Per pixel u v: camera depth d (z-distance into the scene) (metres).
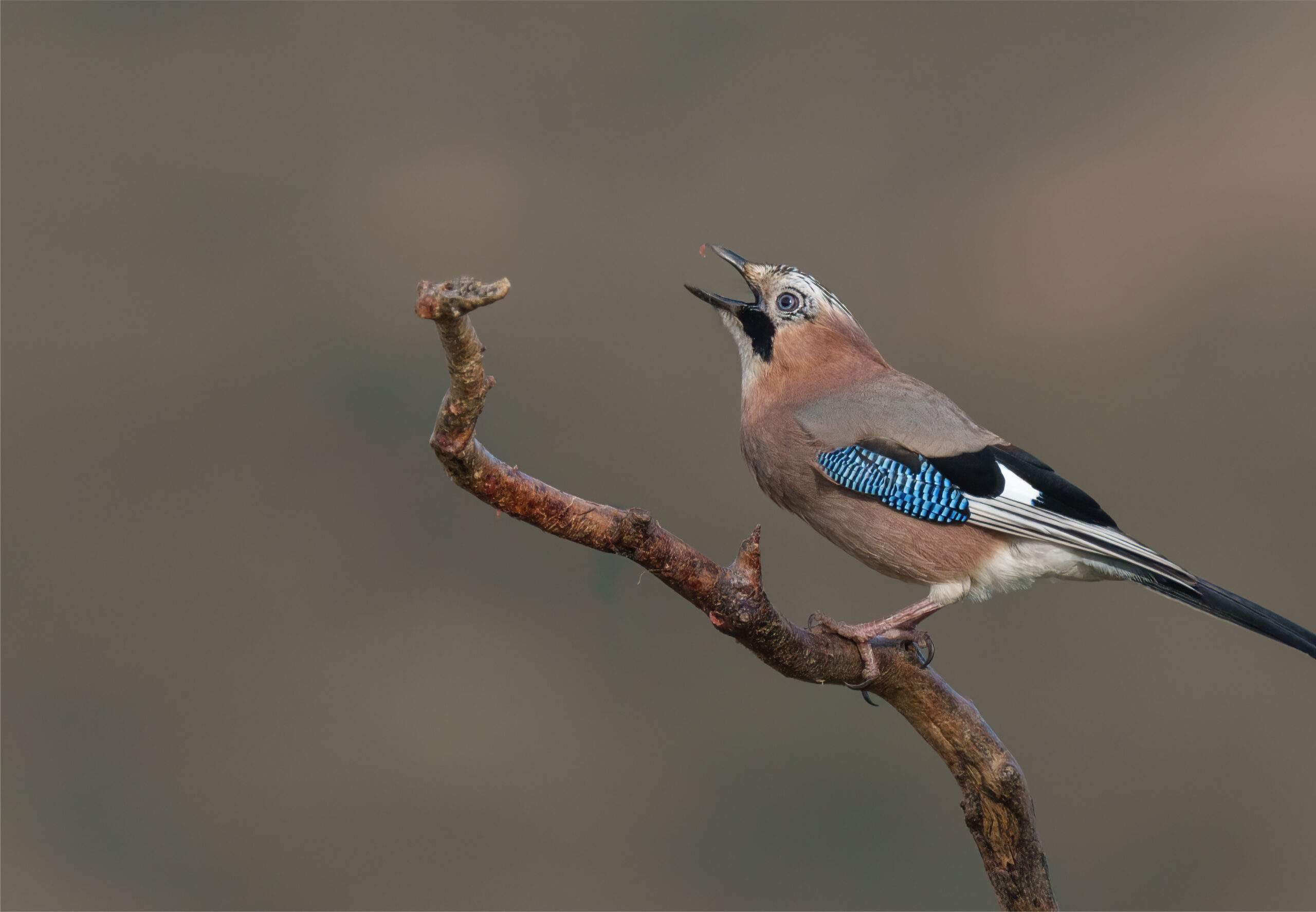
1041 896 5.86
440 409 4.49
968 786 5.86
